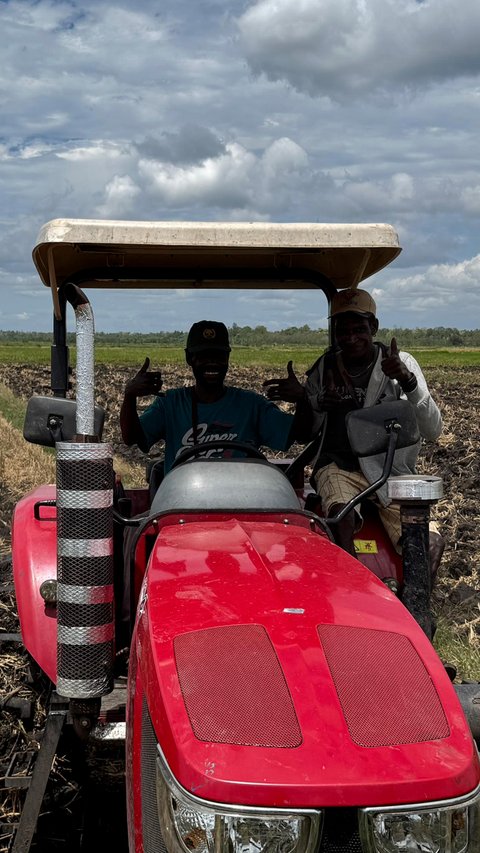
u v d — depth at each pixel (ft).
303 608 7.57
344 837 6.16
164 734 6.56
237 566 8.37
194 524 9.78
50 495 14.29
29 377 129.29
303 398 12.51
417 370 13.03
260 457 11.55
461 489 36.09
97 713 9.15
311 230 10.16
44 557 11.68
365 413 9.90
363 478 13.25
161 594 7.90
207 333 12.63
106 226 9.85
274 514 9.98
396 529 12.99
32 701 14.02
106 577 9.04
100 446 8.95
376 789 6.04
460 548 26.43
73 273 13.29
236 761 6.12
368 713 6.52
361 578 8.41
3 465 40.70
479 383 120.98
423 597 9.74
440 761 6.27
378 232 10.23
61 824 11.49
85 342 9.34
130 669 8.21
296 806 5.97
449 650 17.35
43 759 9.77
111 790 12.14
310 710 6.46
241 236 10.02
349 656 7.03
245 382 93.30
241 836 5.96
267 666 6.82
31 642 10.70
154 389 12.57
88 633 8.94
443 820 6.15
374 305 13.58
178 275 13.67
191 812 6.09
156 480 13.12
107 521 9.04
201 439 12.80
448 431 56.54
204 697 6.60
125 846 11.05
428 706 6.70
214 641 7.11
